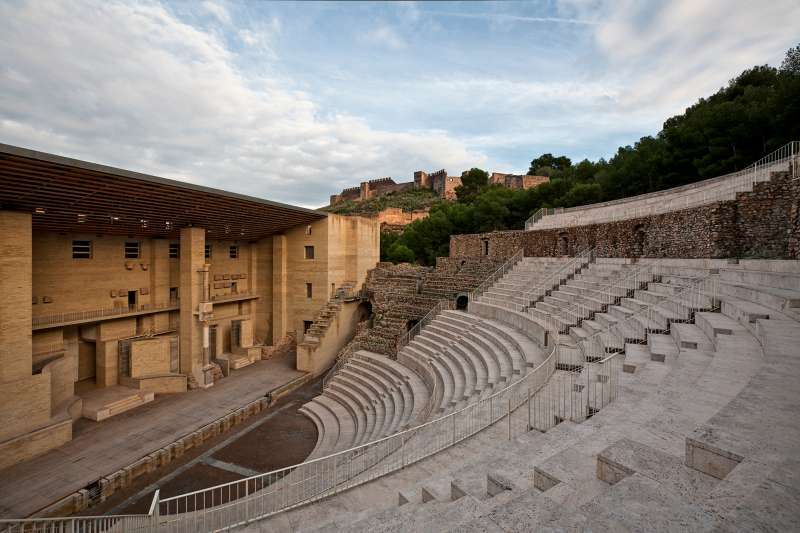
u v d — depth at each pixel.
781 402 5.07
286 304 36.28
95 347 25.72
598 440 5.89
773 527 2.90
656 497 3.67
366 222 39.94
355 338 31.59
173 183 20.00
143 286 28.16
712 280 14.38
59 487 15.55
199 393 25.86
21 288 18.02
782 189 14.95
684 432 5.38
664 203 24.23
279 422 22.66
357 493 8.20
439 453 8.96
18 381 17.62
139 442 19.16
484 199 48.53
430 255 51.72
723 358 8.09
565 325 16.69
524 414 9.84
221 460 18.48
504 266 30.14
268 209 28.19
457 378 16.78
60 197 18.28
